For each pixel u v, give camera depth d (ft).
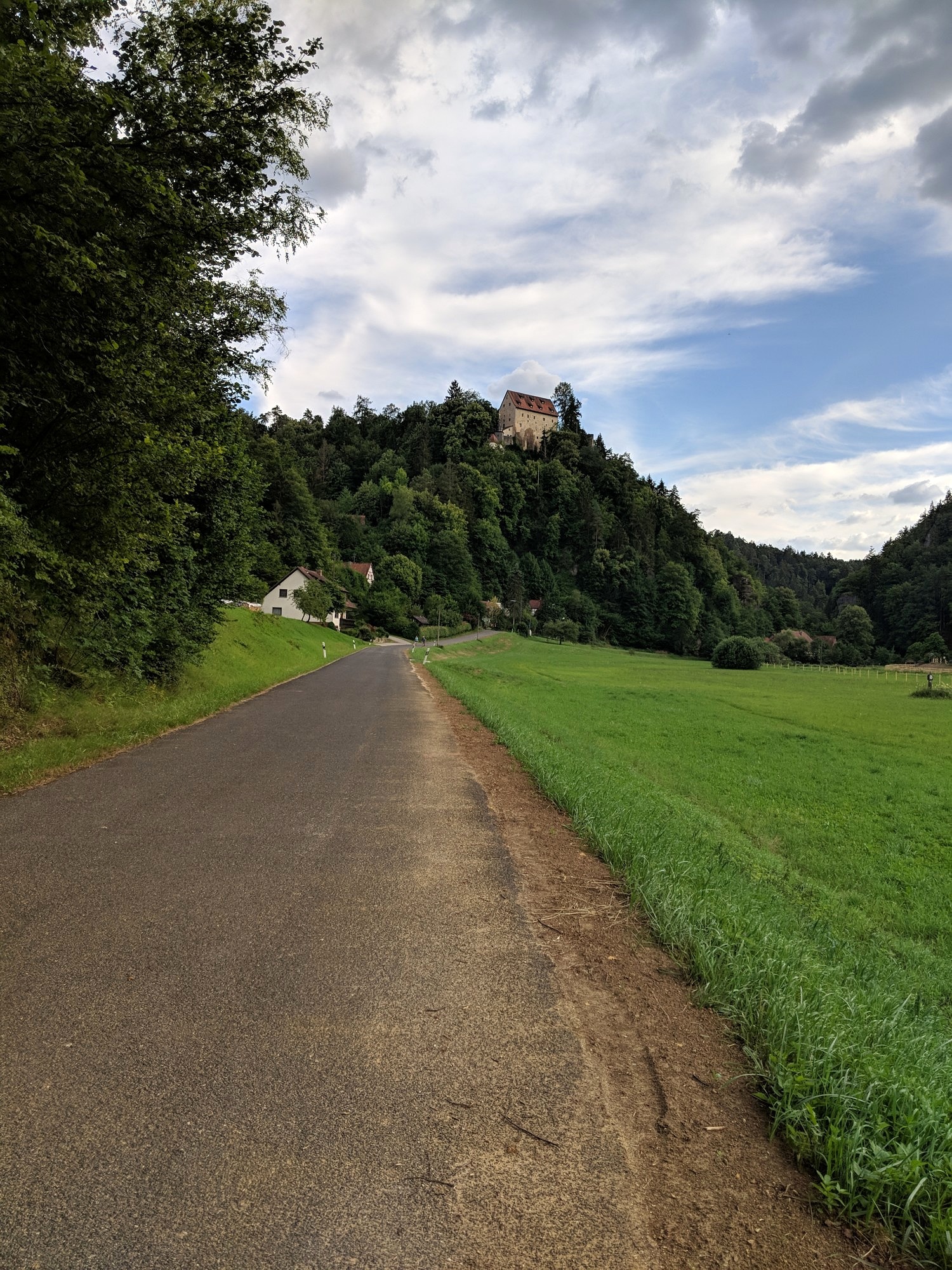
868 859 36.68
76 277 28.58
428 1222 6.58
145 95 31.81
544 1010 10.69
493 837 20.45
